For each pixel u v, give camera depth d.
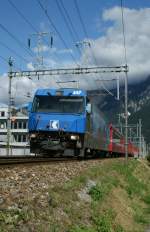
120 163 31.52
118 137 52.09
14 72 38.41
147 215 18.73
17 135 98.75
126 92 35.28
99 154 37.91
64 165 19.53
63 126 26.12
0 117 101.88
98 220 11.95
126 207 17.48
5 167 15.43
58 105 26.72
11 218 8.13
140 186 25.88
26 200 9.49
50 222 9.17
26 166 16.78
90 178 17.12
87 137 27.52
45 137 26.34
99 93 36.78
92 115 29.45
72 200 12.18
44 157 28.06
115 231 12.98
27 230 8.09
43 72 35.16
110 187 18.22
